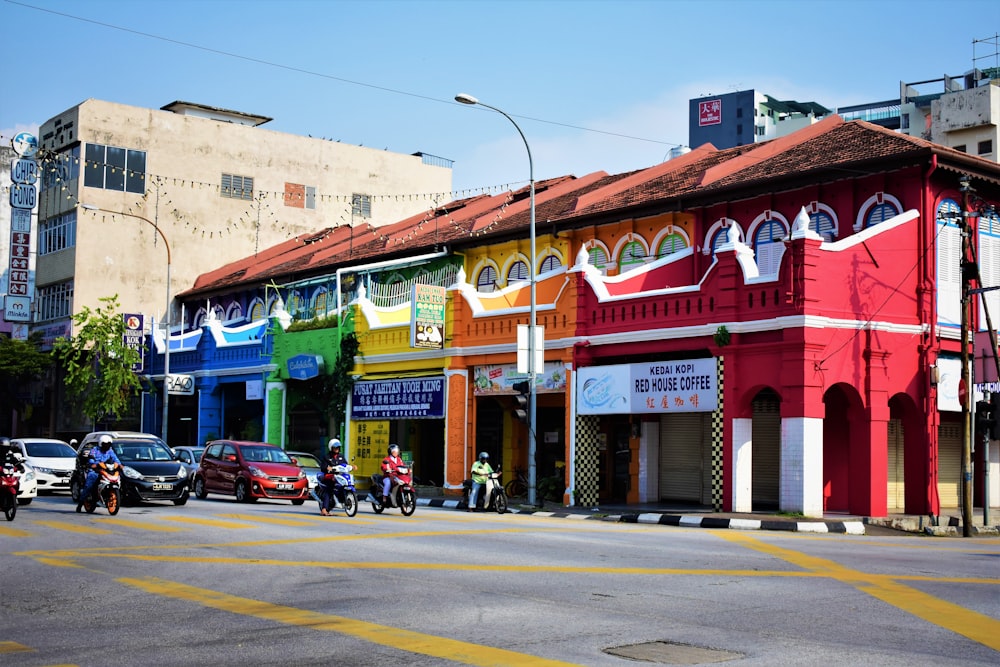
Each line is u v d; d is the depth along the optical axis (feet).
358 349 121.39
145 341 166.20
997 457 95.14
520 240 116.98
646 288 97.86
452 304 109.60
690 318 86.79
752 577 43.16
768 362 80.89
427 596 37.88
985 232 91.66
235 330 152.66
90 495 76.54
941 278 86.69
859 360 81.10
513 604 36.14
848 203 88.79
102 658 28.07
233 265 182.29
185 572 44.47
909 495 84.38
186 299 178.60
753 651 28.66
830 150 94.84
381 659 27.55
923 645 29.73
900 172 86.12
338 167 200.03
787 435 79.15
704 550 53.72
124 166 177.68
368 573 43.83
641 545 55.77
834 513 83.25
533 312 93.40
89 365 161.79
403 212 207.41
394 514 80.84
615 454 104.58
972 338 85.81
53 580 42.37
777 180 90.74
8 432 195.62
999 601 37.83
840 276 80.69
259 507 86.28
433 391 110.42
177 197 182.19
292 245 183.11
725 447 83.25
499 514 86.74
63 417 178.29
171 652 28.73
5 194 223.30
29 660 27.81
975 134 228.02
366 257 135.64
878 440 81.30
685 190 100.53
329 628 31.91
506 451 113.09
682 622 32.96
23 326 181.78
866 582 42.09
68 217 177.47
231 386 150.41
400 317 119.65
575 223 108.58
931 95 319.88
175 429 161.48
